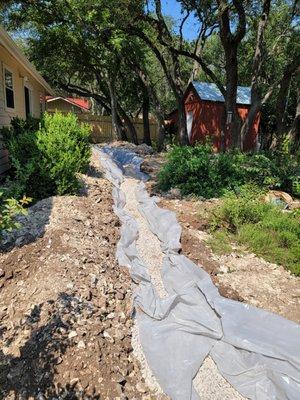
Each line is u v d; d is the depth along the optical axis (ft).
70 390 7.20
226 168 22.94
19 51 23.35
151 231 17.15
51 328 8.52
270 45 53.36
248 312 9.87
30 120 24.99
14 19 44.47
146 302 10.53
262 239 14.84
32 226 13.35
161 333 9.30
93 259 11.93
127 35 43.52
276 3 48.91
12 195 15.89
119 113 62.49
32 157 17.90
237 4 32.37
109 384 7.48
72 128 20.93
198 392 7.86
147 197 21.67
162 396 7.66
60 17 42.65
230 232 16.28
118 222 16.61
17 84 29.71
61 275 10.43
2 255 11.47
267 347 8.73
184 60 77.10
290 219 16.14
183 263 12.75
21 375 7.46
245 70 67.00
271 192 21.79
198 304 10.43
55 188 17.87
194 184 22.17
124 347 8.70
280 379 7.97
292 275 13.00
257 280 12.46
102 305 9.86
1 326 8.76
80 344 8.16
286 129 53.62
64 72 58.08
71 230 13.37
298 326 9.38
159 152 45.60
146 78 52.70
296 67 36.58
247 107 53.98
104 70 55.77
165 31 41.75
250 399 7.73
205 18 39.47
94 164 28.99
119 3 36.55
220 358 8.66
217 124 53.11
